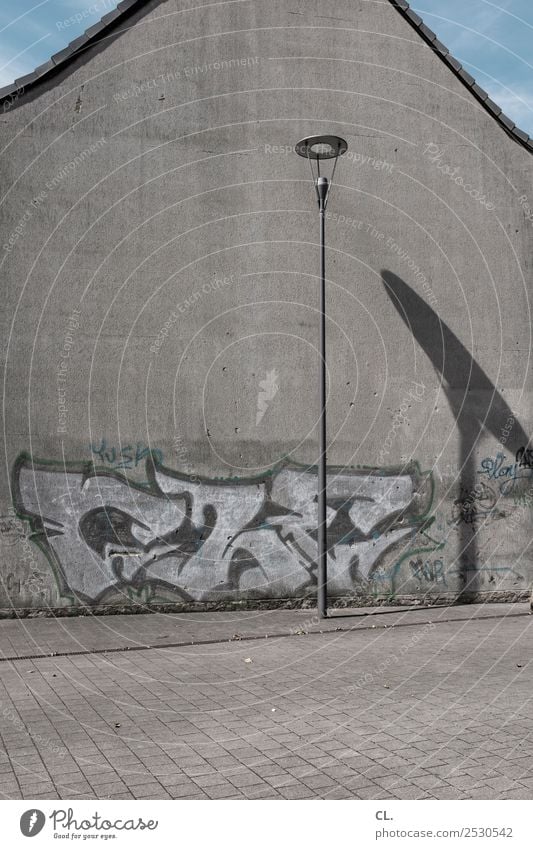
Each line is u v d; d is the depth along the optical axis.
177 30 11.40
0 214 10.43
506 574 11.99
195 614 10.59
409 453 11.74
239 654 8.12
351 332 11.68
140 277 10.93
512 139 12.67
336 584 11.24
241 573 10.94
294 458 11.28
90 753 4.91
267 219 11.51
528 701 6.17
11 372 10.31
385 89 12.14
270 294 11.42
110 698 6.33
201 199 11.28
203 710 5.95
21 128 10.62
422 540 11.68
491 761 4.71
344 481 11.43
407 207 12.09
